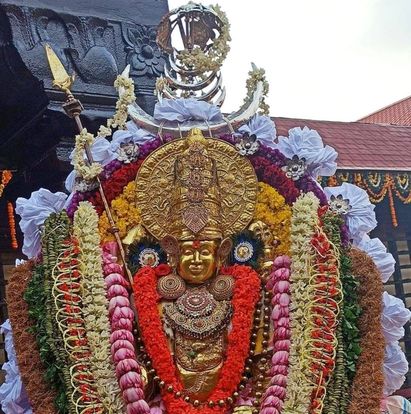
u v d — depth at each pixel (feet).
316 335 7.63
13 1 13.24
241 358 7.73
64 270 7.72
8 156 15.24
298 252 7.92
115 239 8.15
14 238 16.07
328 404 7.47
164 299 8.08
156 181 8.27
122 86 8.52
